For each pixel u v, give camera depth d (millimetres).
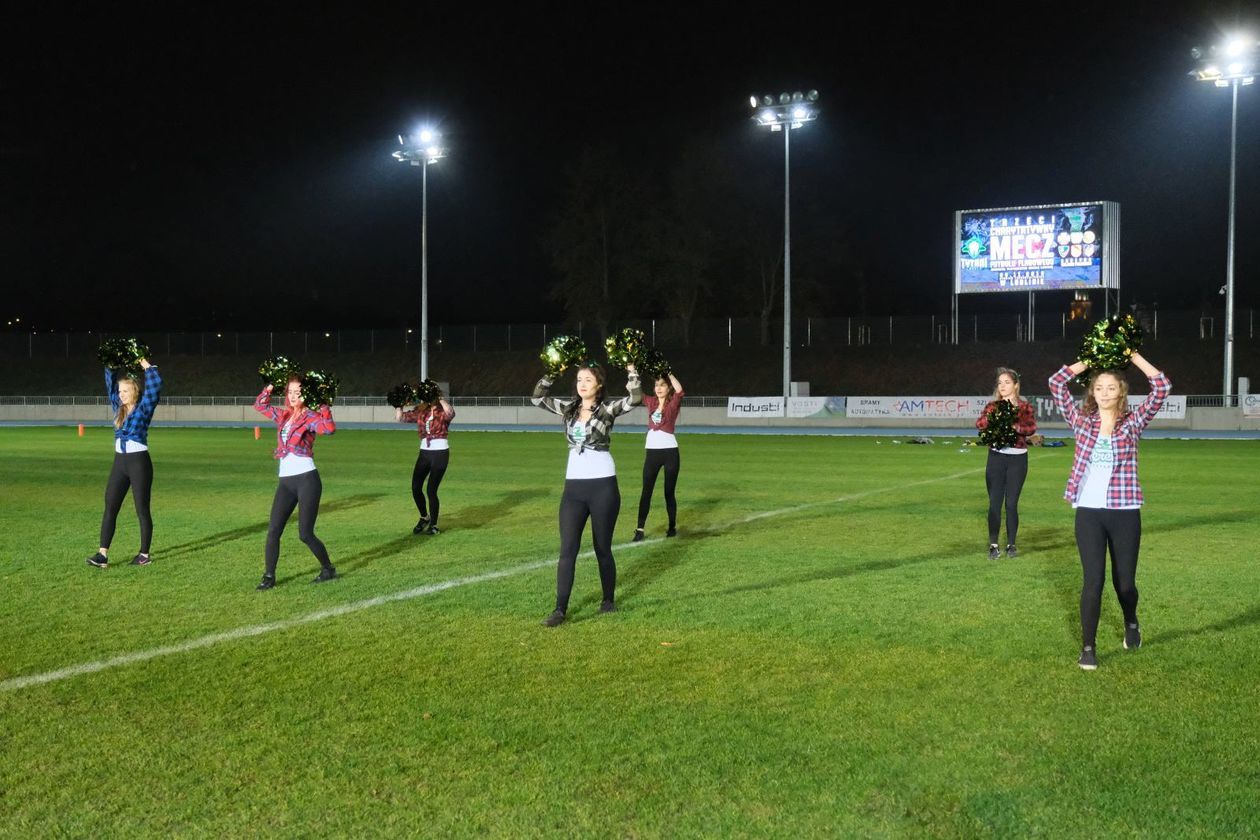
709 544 10602
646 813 4098
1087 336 6199
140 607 7723
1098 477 6098
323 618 7336
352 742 4855
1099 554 6066
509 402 44875
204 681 5805
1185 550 10125
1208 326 47500
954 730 4961
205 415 45969
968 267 42438
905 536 11102
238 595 8148
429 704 5383
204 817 4090
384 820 4051
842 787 4324
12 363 59469
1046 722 5066
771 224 56656
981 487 16156
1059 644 6512
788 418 36875
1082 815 4070
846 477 17859
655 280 57781
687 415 38562
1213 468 19172
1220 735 4887
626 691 5582
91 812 4141
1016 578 8695
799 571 9062
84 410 47438
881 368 49000
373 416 43531
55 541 10961
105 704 5414
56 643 6656
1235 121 32219
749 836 3912
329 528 11898
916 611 7449
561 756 4664
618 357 7176
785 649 6418
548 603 7805
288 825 4020
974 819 4043
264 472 19234
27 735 4969
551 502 14367
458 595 8109
